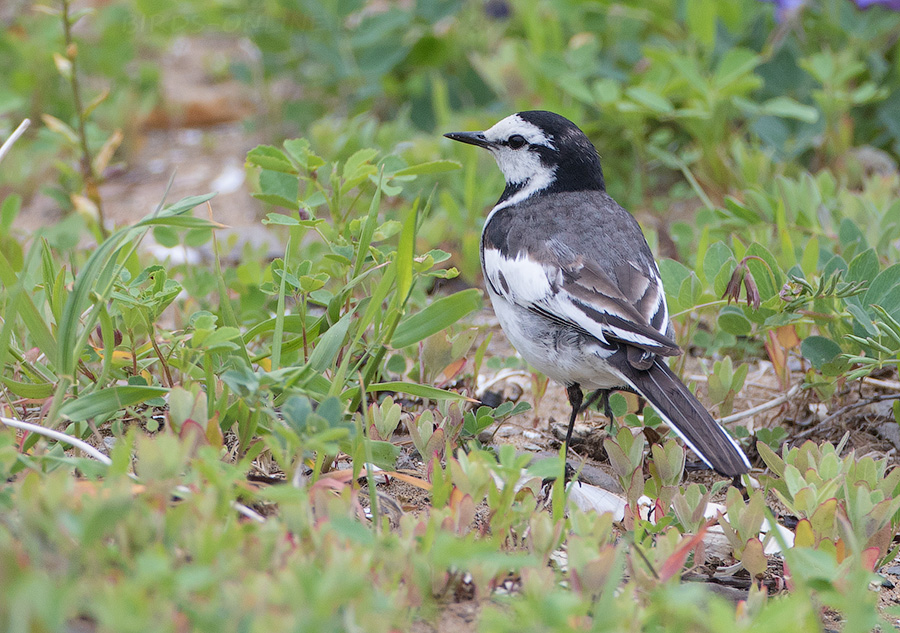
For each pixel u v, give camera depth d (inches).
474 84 700.0
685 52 658.8
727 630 191.6
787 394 382.9
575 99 645.9
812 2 678.5
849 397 404.5
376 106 718.5
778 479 322.3
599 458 380.5
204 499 222.2
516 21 739.4
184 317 402.9
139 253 504.4
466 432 343.9
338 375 299.7
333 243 373.4
